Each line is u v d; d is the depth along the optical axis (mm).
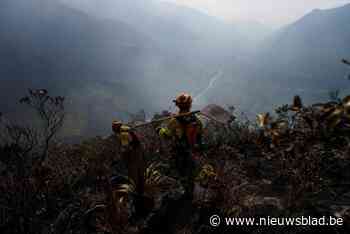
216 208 3004
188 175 3303
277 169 3768
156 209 3146
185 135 3398
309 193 2945
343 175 3180
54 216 3494
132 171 3406
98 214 3229
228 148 4605
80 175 4484
